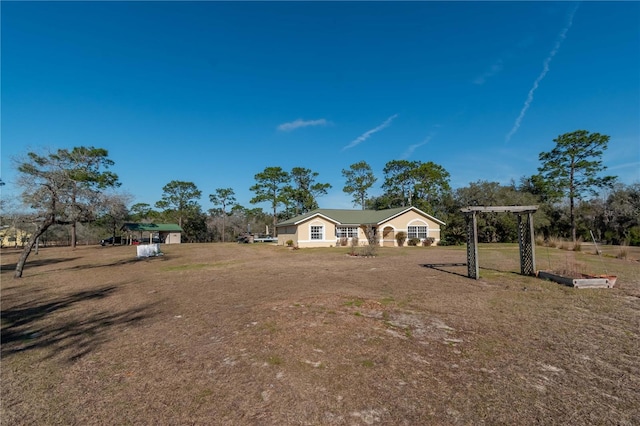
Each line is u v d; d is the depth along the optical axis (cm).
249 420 298
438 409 307
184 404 330
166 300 829
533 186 3931
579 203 3506
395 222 3045
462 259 1694
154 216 6231
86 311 746
